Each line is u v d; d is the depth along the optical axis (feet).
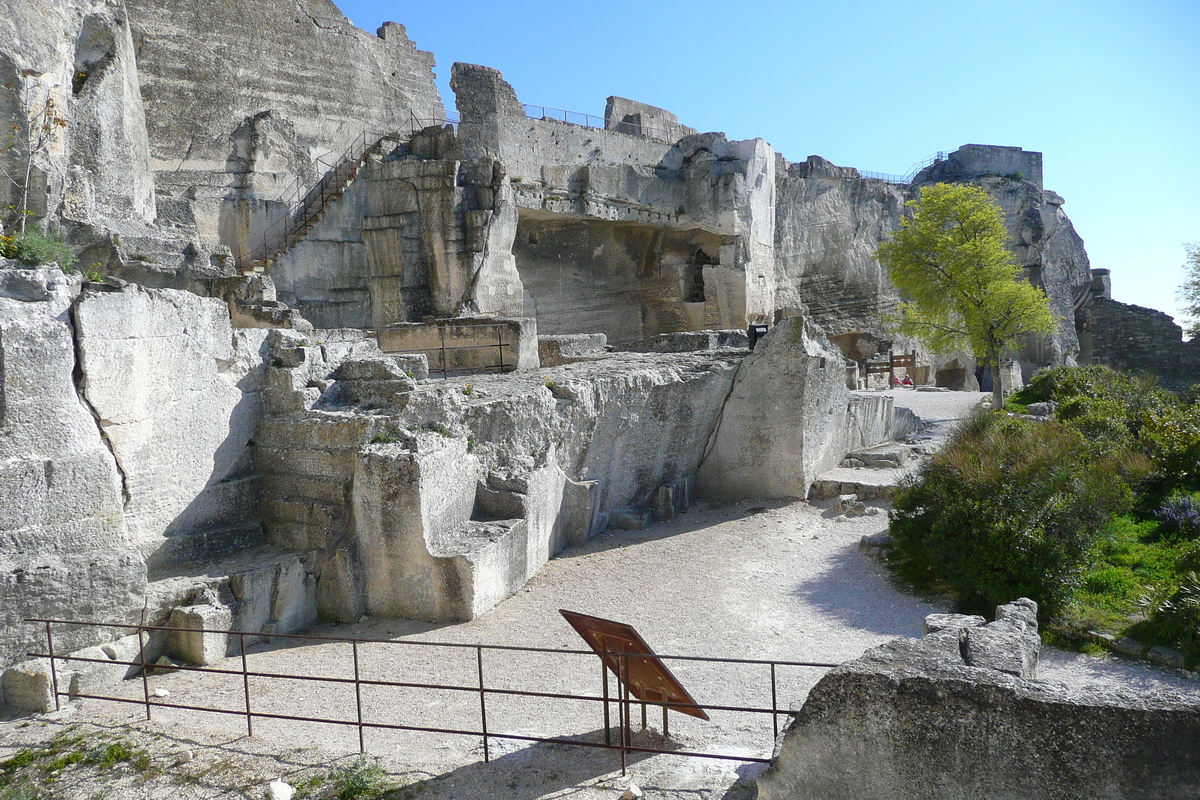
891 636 31.35
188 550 31.50
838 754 15.61
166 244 55.01
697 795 18.26
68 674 25.02
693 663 28.78
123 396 29.09
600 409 43.78
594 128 103.40
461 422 36.55
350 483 33.47
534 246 101.30
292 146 82.02
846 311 146.72
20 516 25.39
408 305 77.61
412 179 77.36
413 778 19.72
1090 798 13.87
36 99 46.50
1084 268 185.98
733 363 51.39
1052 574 32.53
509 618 32.65
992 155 167.43
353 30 92.79
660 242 117.80
